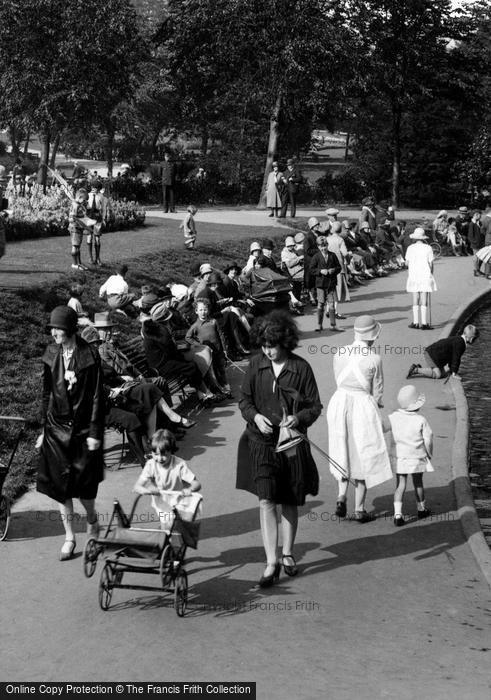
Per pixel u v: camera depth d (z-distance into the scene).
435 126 55.31
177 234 29.88
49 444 8.46
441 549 8.97
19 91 44.03
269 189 37.91
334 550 8.92
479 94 58.19
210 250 26.97
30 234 26.48
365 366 9.69
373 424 9.64
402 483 9.65
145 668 6.53
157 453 8.00
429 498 10.48
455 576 8.34
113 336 13.42
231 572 8.33
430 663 6.67
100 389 8.49
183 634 7.07
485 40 61.50
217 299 17.33
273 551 8.08
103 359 12.18
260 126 64.69
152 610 7.52
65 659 6.67
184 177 50.34
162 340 13.65
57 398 8.43
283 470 8.10
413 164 55.25
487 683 6.35
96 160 90.31
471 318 23.39
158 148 84.38
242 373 16.30
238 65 47.00
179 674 6.45
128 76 46.50
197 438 12.48
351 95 47.69
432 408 14.41
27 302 16.78
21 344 15.20
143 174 52.75
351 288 26.61
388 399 14.69
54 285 18.22
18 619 7.32
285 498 8.13
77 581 8.07
